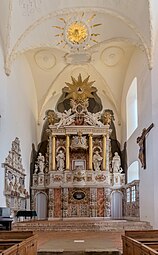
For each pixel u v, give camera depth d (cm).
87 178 2188
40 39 1816
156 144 1555
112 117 2411
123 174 2239
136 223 1658
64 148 2255
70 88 2316
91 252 946
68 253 945
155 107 1589
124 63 2219
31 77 2277
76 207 2161
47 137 2388
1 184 1539
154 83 1620
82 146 2194
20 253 680
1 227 1311
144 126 1764
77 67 2298
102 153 2231
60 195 2180
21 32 1709
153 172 1559
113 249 968
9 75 1705
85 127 2231
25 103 2086
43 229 1678
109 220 1967
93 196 2162
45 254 941
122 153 2338
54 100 2434
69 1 1662
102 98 2428
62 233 1538
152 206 1572
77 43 1875
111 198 2222
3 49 1662
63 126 2236
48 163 2259
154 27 1625
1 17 1638
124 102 2305
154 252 552
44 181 2227
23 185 1989
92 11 1705
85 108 2277
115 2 1647
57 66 2267
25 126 2080
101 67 2273
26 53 2111
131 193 2048
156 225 1523
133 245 751
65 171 2192
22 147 1991
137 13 1638
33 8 1656
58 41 1855
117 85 2345
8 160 1652
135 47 1989
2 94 1609
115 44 2070
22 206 1973
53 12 1700
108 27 1798
